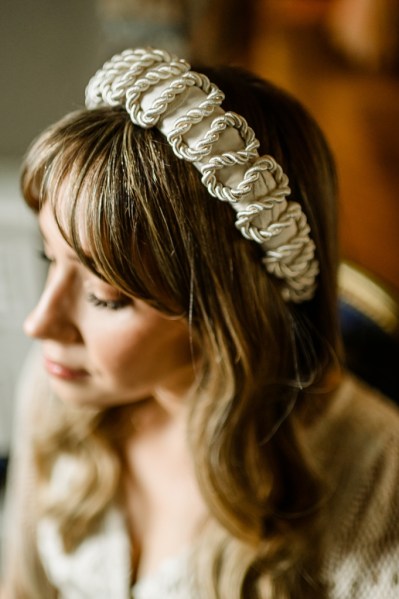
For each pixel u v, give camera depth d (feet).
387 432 2.21
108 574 2.30
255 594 2.05
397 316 2.81
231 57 3.04
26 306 3.17
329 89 2.98
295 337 1.95
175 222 1.50
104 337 1.70
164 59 1.52
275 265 1.65
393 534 2.06
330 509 2.12
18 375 3.43
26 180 1.62
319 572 2.10
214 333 1.73
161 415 2.35
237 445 1.96
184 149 1.44
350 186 3.14
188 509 2.29
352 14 2.81
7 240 2.97
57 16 3.28
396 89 2.88
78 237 1.49
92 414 2.37
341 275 2.90
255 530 2.02
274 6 2.89
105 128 1.50
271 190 1.53
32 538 2.68
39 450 2.53
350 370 2.90
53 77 3.44
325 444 2.20
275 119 1.67
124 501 2.43
